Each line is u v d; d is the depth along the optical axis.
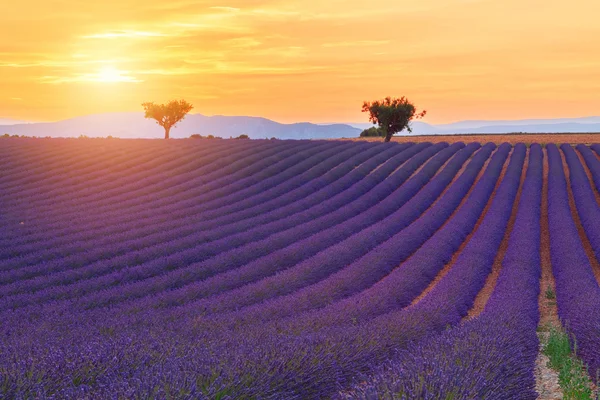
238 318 11.97
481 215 30.31
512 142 65.31
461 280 17.23
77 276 18.05
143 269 18.41
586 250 23.45
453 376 6.09
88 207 29.05
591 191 32.94
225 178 34.75
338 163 41.75
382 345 9.07
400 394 5.45
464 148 53.72
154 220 26.12
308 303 13.87
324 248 21.97
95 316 13.09
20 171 36.53
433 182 36.84
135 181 35.12
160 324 11.45
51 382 5.93
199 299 15.13
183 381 5.54
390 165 41.19
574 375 8.30
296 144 49.41
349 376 7.57
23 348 8.13
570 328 11.88
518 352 8.55
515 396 7.11
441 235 24.14
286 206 28.78
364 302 13.55
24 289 16.80
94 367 6.52
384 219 27.45
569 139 68.44
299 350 7.45
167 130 78.44
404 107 65.62
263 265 18.52
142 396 5.12
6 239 23.06
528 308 13.15
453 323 12.56
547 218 29.16
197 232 23.59
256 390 6.07
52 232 23.91
